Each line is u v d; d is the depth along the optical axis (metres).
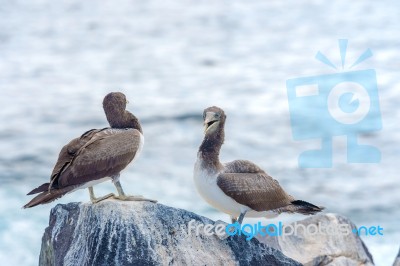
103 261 11.79
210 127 12.20
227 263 12.03
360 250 14.09
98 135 12.04
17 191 26.05
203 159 12.20
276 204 12.43
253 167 12.51
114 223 11.95
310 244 13.81
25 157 30.45
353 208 24.45
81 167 11.70
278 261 12.32
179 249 11.95
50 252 12.60
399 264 13.81
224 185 12.03
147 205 12.19
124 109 12.50
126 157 12.02
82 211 12.32
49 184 11.96
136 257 11.80
